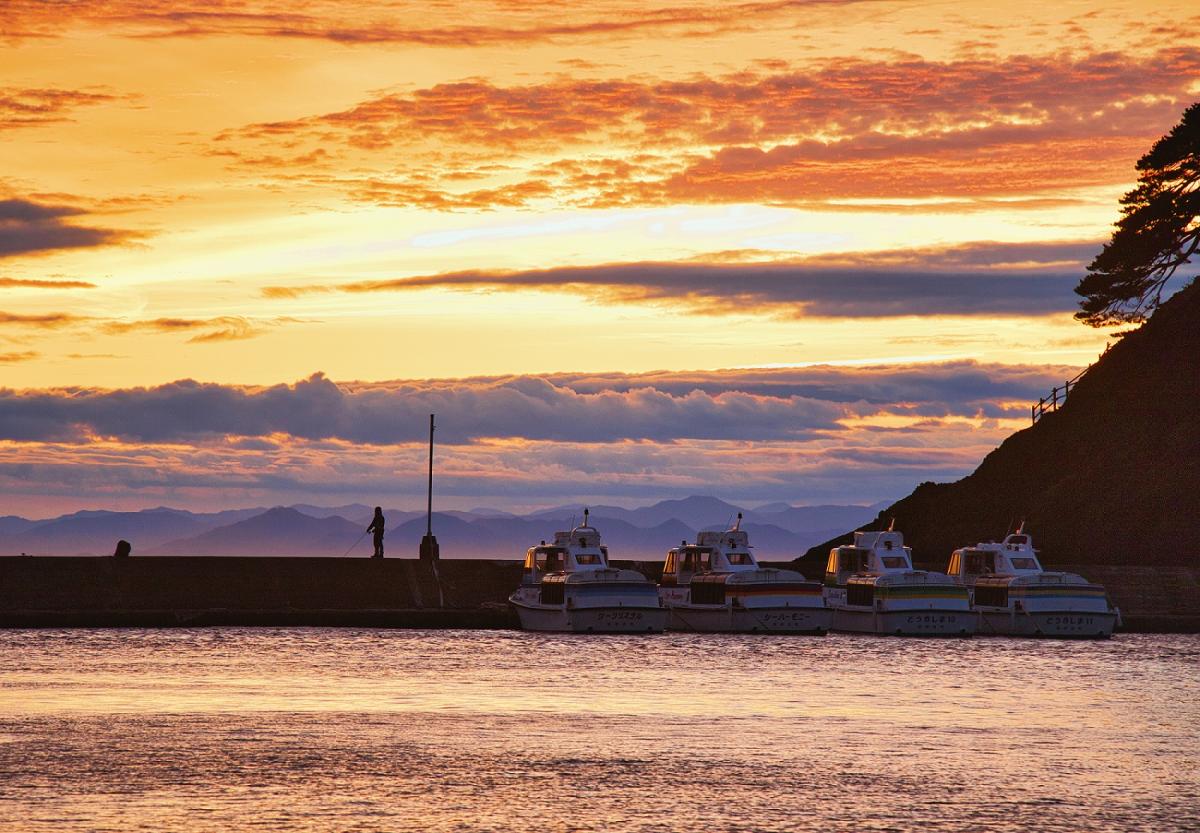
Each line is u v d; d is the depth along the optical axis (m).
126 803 67.19
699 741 86.38
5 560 168.62
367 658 139.50
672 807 67.25
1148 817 65.75
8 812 65.19
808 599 169.88
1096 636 165.62
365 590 179.88
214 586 174.38
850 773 75.75
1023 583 166.38
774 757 80.62
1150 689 116.06
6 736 86.56
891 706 103.88
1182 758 81.00
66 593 168.88
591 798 69.12
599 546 177.38
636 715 98.12
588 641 160.75
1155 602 184.50
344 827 63.06
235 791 70.06
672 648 152.75
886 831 63.06
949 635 167.50
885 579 167.88
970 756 81.38
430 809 66.56
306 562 179.50
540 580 177.12
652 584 169.00
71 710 98.88
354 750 82.19
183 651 144.62
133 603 170.38
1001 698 109.38
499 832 62.47
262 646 151.25
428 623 175.00
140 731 89.00
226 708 100.38
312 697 107.38
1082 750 83.75
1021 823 64.56
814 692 112.69
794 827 63.66
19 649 145.25
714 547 177.62
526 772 75.50
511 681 119.88
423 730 90.44
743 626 168.00
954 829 63.44
